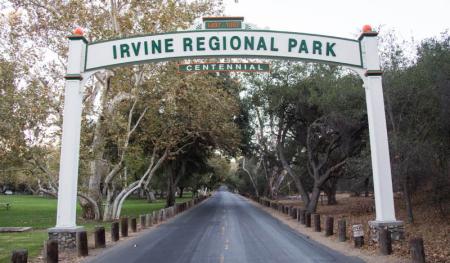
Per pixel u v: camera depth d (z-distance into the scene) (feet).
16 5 79.46
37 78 78.38
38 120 71.20
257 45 48.39
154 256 38.04
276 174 175.01
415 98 59.98
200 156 136.15
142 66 80.33
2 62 74.59
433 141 61.52
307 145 96.53
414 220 65.87
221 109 95.04
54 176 83.15
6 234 59.98
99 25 76.18
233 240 48.62
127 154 90.68
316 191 94.73
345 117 75.25
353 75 76.48
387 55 62.85
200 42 48.60
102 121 81.92
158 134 98.22
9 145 70.54
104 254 40.32
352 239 48.29
